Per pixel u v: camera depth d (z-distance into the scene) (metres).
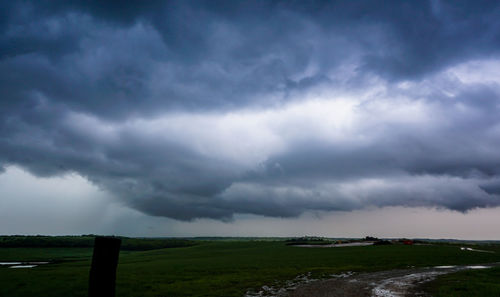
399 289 25.05
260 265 47.12
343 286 26.75
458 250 72.88
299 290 25.03
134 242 171.38
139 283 29.98
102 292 8.51
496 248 89.31
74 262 68.00
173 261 60.56
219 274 36.94
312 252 75.31
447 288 24.72
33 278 34.94
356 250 76.94
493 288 24.28
